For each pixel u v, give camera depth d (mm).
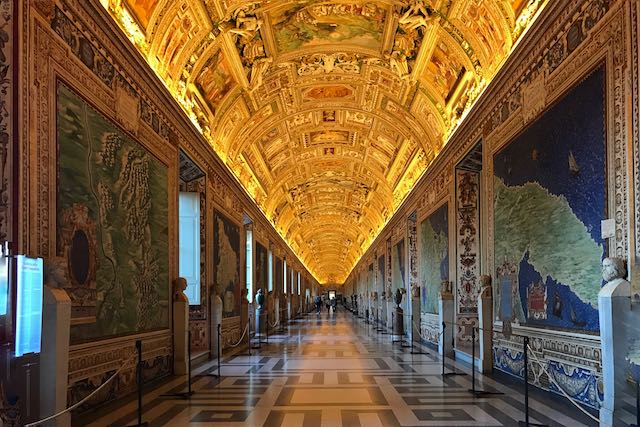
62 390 6715
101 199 9195
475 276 17031
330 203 42562
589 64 8227
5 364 5770
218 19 13859
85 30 8695
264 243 31062
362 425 7832
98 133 9125
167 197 13039
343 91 20516
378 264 39594
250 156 23938
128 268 10430
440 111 17875
